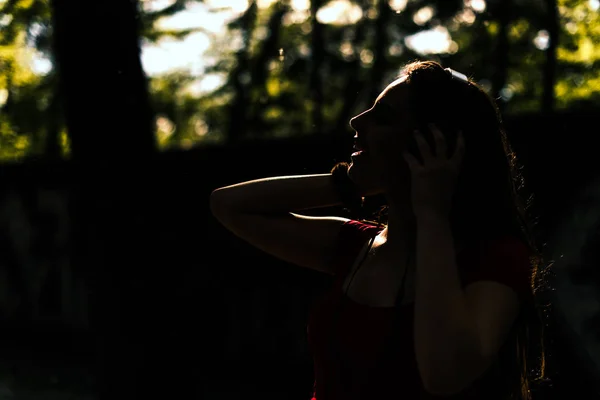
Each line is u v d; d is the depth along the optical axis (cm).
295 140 770
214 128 2373
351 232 205
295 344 833
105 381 496
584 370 616
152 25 1692
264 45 2075
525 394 179
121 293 489
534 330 178
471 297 162
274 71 2128
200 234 870
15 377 959
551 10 1691
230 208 218
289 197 217
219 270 877
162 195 501
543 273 196
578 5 1803
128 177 488
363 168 188
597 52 1830
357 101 2000
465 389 169
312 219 217
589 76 1859
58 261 1102
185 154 854
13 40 1602
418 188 162
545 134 653
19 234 1144
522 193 651
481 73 1805
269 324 850
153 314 492
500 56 1773
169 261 501
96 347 502
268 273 853
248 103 2111
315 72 1992
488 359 154
